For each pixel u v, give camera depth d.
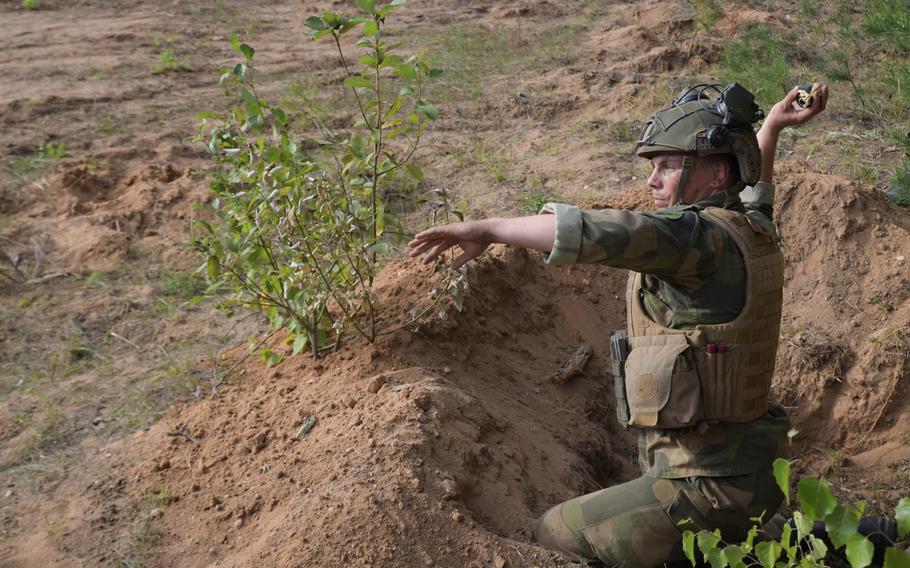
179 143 6.27
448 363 3.57
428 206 5.38
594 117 6.80
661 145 2.69
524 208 5.26
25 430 3.47
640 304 2.76
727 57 7.21
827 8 8.63
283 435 3.14
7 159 5.88
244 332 4.11
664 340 2.66
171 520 2.93
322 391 3.30
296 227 3.34
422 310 3.69
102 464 3.22
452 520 2.71
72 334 4.12
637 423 2.70
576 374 4.03
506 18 10.20
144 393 3.64
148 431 3.39
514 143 6.43
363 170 3.62
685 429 2.68
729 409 2.63
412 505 2.71
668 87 7.14
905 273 4.20
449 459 2.95
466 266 4.02
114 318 4.25
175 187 5.39
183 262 4.74
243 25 9.87
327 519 2.67
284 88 7.62
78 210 5.27
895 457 3.79
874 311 4.16
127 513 2.97
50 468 3.23
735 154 2.67
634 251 2.39
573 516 2.79
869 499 3.62
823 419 4.04
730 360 2.60
